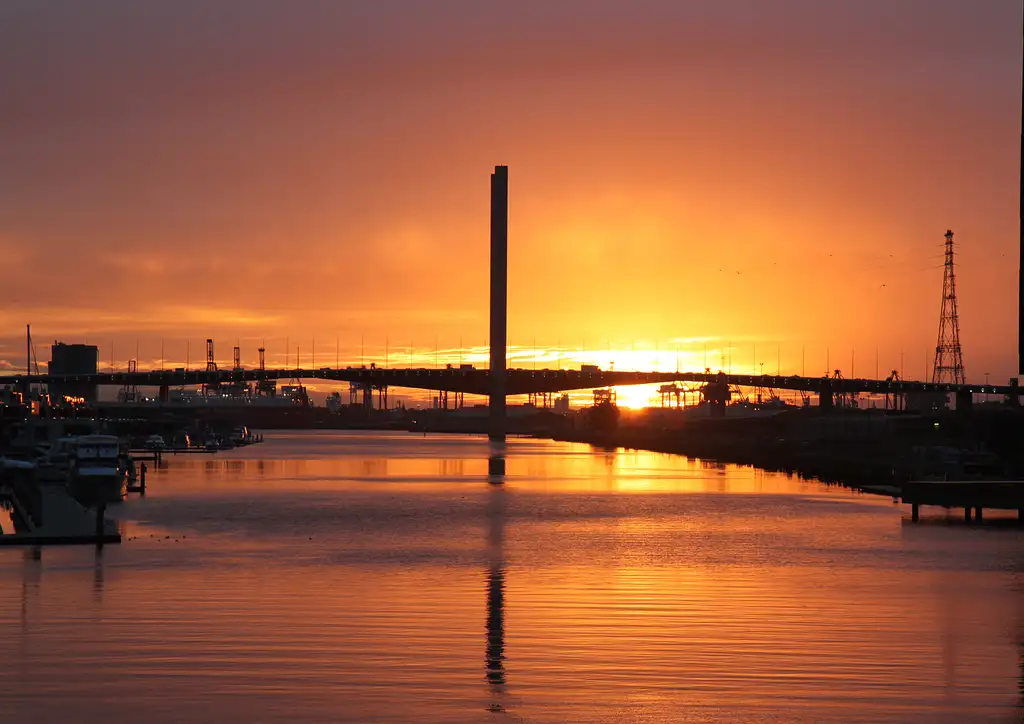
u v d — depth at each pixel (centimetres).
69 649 4147
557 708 3503
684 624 4722
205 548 7181
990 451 18950
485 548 7450
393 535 8238
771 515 10038
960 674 3909
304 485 14112
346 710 3456
